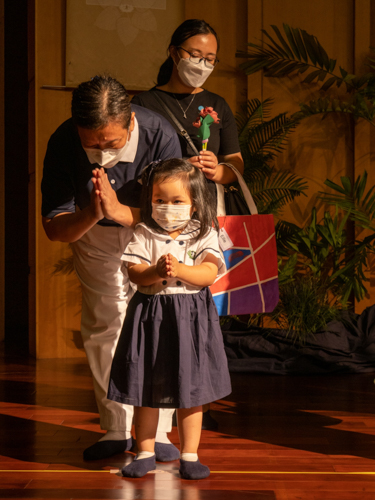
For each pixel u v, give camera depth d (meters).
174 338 3.29
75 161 3.66
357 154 8.09
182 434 3.44
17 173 10.46
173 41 4.40
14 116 10.46
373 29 8.16
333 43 8.10
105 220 3.78
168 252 3.40
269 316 7.23
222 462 3.70
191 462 3.41
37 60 7.54
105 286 3.83
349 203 7.64
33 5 7.59
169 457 3.72
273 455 3.84
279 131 7.67
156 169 3.36
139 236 3.42
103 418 3.89
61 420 4.70
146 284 3.29
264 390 5.75
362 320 7.22
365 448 3.98
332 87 8.14
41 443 4.10
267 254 4.19
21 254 10.46
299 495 3.17
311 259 7.77
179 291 3.35
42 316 7.62
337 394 5.57
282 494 3.19
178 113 4.47
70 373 6.68
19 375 6.57
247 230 4.18
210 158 4.00
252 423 4.59
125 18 7.60
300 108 7.98
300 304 6.95
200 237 3.45
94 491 3.21
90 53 7.57
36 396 5.54
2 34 8.90
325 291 7.47
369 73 7.92
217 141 4.58
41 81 7.55
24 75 10.48
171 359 3.29
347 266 7.45
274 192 7.89
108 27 7.58
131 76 7.64
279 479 3.40
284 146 8.09
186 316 3.32
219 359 3.40
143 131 3.64
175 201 3.31
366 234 8.09
